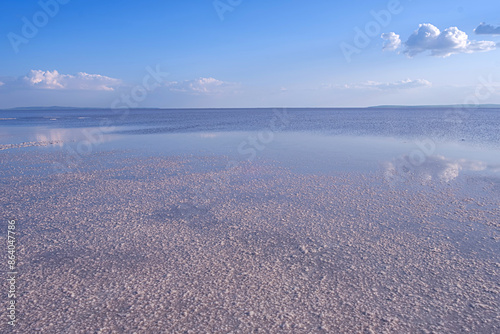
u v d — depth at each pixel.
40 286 5.57
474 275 5.72
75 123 59.00
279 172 14.64
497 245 6.89
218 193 11.26
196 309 4.87
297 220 8.52
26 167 16.66
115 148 23.45
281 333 4.34
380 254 6.55
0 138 32.06
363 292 5.26
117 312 4.84
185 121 64.62
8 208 9.91
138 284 5.58
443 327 4.43
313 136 31.12
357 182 12.59
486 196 10.48
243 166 16.14
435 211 9.09
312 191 11.36
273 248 6.89
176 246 7.05
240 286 5.47
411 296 5.14
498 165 15.61
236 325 4.51
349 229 7.86
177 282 5.62
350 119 69.50
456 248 6.78
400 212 9.05
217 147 23.41
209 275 5.83
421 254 6.53
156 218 8.81
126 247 7.04
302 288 5.40
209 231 7.86
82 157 19.55
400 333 4.32
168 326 4.51
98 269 6.12
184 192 11.45
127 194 11.28
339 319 4.61
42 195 11.31
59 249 7.00
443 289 5.32
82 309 4.92
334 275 5.79
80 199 10.73
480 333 4.30
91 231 7.96
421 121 56.94
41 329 4.47
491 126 41.94
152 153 20.81
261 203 10.05
